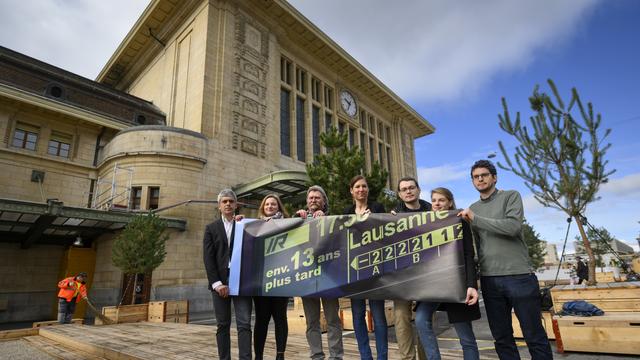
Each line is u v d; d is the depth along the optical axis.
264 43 28.16
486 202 3.65
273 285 4.22
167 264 18.16
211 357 5.27
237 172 23.00
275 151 26.78
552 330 7.00
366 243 3.96
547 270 34.16
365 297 3.76
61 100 21.86
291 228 4.43
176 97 25.97
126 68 34.28
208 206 20.69
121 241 14.10
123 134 20.48
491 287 3.35
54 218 15.30
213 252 4.39
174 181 19.72
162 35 29.03
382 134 43.19
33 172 20.20
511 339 3.28
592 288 7.68
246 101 25.23
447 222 3.62
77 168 21.78
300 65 32.28
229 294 4.24
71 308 11.58
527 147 9.42
